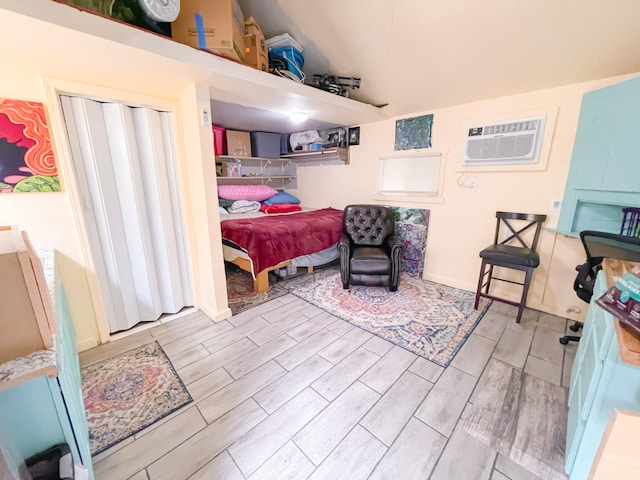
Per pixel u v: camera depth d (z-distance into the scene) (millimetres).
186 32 1599
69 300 1903
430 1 1719
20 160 1625
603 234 1713
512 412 1472
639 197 1738
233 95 2270
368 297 2848
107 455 1257
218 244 2312
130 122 2051
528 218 2438
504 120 2486
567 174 2254
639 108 1703
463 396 1581
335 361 1881
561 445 1293
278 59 2191
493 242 2764
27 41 1279
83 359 1911
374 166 3600
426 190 3133
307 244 3213
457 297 2832
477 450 1277
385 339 2127
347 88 2820
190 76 1813
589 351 1206
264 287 3002
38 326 687
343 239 3131
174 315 2502
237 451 1275
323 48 2369
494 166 2619
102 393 1610
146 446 1300
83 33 1217
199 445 1305
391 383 1682
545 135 2311
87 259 1936
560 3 1578
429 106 2895
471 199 2832
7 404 670
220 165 4172
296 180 4812
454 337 2145
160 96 2111
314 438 1337
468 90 2479
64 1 1153
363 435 1351
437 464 1218
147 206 2238
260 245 2852
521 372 1764
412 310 2568
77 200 1846
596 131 1979
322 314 2510
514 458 1240
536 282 2543
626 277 862
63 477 706
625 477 657
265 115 3334
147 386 1666
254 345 2062
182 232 2459
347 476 1171
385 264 2871
